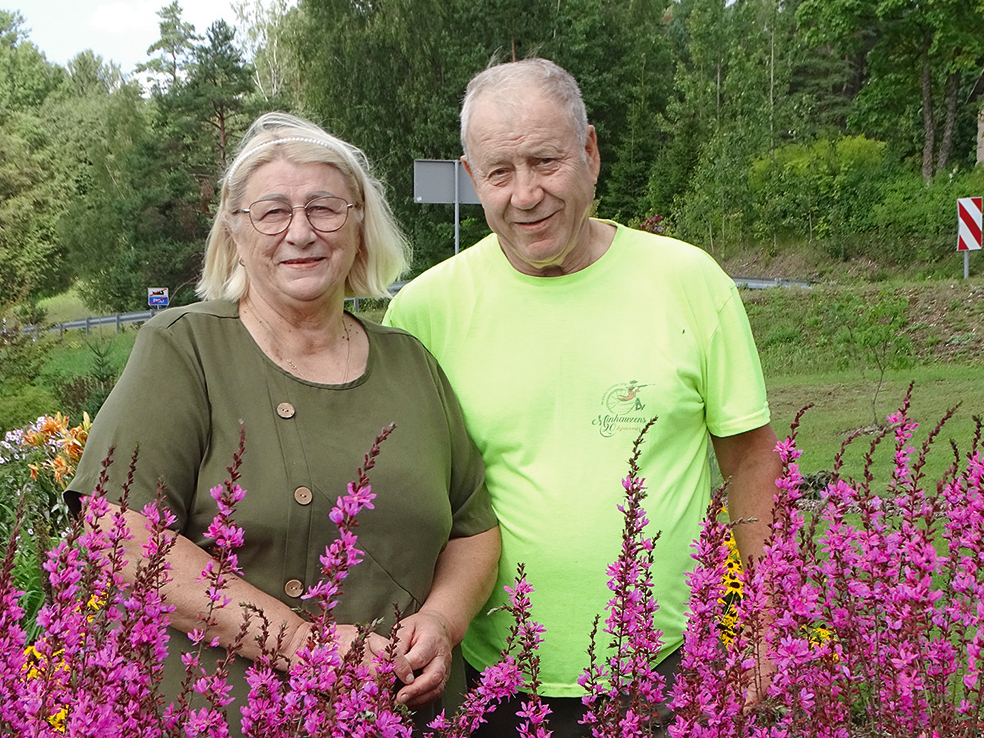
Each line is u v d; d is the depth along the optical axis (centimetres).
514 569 250
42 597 390
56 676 160
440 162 888
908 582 187
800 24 3127
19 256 4169
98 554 169
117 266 3734
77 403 1090
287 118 236
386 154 3284
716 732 175
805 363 1305
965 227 1585
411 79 3350
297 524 209
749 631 184
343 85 3438
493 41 3312
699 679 180
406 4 3312
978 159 2872
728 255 2617
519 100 238
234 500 175
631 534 188
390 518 218
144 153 3716
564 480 245
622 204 3381
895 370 1198
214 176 3669
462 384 259
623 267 258
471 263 271
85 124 5291
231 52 3741
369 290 256
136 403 206
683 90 3111
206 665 198
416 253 3225
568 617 242
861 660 188
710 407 257
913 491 203
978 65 3022
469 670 269
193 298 3566
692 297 255
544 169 239
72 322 2975
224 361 220
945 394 978
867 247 2345
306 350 230
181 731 167
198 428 211
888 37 2902
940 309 1420
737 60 2895
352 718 163
